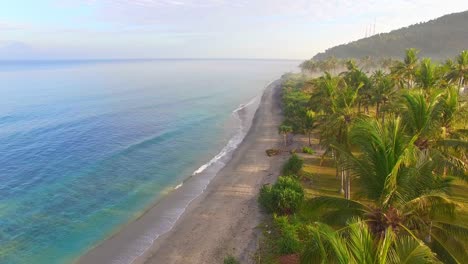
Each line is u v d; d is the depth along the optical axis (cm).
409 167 1594
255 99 11975
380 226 1588
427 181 1577
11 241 2934
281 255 2402
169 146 5919
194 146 5938
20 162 5009
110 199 3778
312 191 3488
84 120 8050
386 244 1072
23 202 3703
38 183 4247
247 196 3619
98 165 4903
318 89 5328
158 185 4172
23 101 10938
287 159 4725
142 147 5834
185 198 3731
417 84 5172
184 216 3288
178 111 9538
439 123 2522
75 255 2719
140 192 3959
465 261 1520
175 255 2645
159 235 2966
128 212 3456
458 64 5716
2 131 6850
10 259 2675
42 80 18900
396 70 6844
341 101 3362
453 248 1552
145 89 14962
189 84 17562
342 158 1823
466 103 2948
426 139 2314
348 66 9212
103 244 2866
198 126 7581
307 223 2719
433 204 1582
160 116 8750
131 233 3025
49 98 11669
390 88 5050
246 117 8600
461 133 2714
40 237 2998
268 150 5203
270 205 3077
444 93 2816
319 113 4866
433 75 4588
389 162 1547
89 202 3703
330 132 3044
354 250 1057
